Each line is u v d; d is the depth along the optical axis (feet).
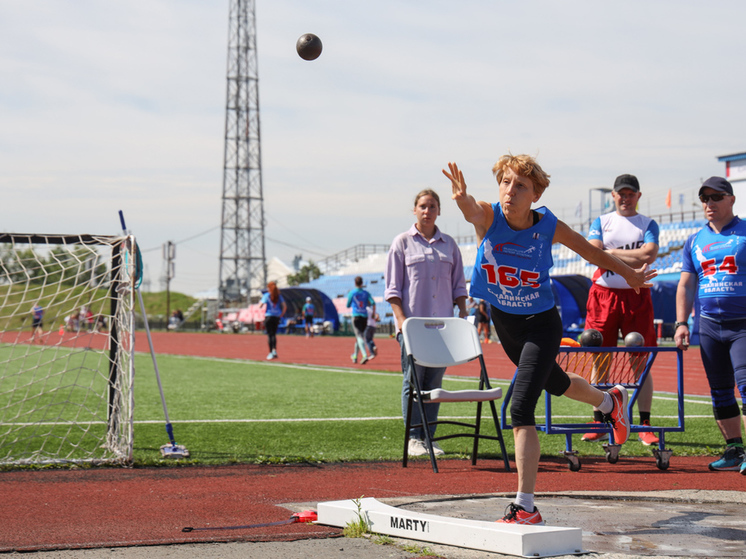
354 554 11.75
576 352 21.07
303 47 19.31
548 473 19.69
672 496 16.20
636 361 22.06
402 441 24.52
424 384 23.08
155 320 221.87
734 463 20.04
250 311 188.24
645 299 24.06
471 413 31.86
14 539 12.48
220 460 20.77
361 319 63.67
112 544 12.08
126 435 21.99
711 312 20.35
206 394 38.93
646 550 12.00
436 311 22.82
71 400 35.76
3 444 23.07
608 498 16.20
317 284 200.95
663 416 30.01
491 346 93.76
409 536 12.76
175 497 16.12
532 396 13.28
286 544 12.32
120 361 22.36
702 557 11.56
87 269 23.21
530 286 13.64
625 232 24.45
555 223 13.61
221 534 12.93
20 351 81.92
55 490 16.80
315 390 41.22
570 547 11.89
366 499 14.33
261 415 30.37
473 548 12.01
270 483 17.85
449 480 18.48
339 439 24.66
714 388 20.52
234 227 234.17
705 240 20.70
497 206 13.58
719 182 20.26
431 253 22.85
